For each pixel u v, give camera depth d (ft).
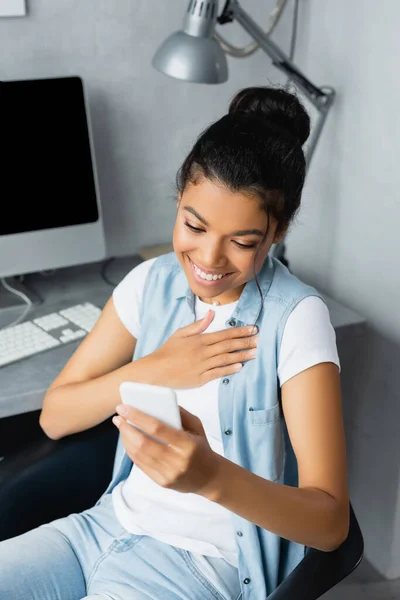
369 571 6.88
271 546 4.12
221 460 3.36
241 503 3.39
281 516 3.49
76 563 4.23
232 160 3.55
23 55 6.12
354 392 6.75
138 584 3.98
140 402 3.13
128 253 7.11
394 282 6.15
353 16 6.14
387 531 6.70
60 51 6.24
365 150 6.23
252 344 4.12
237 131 3.64
